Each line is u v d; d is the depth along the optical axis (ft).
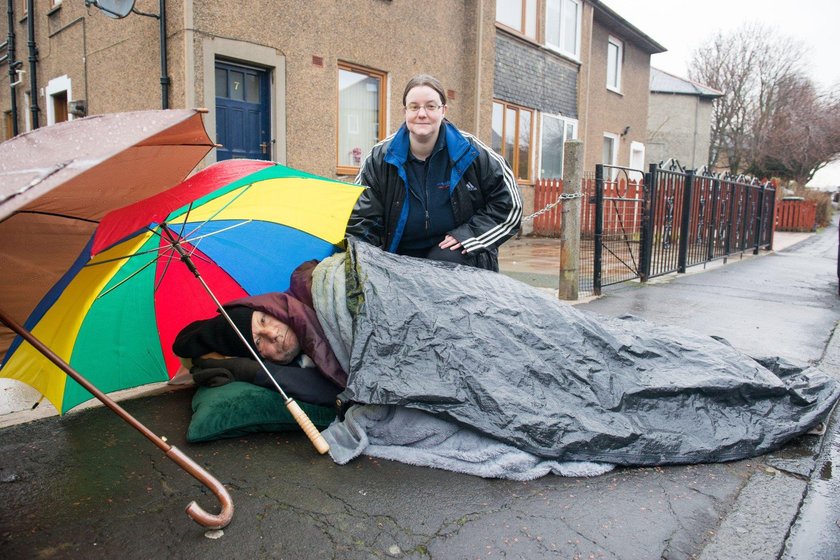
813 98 132.36
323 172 29.14
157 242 9.45
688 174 30.78
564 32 51.26
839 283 25.41
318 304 9.41
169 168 6.75
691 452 8.63
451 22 36.94
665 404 9.02
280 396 9.40
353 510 7.34
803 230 87.71
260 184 8.98
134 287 9.75
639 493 7.86
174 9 23.68
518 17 45.73
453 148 11.37
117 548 6.57
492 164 11.76
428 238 12.21
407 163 11.61
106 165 5.75
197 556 6.43
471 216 12.04
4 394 11.19
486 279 10.03
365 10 30.60
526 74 46.75
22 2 36.04
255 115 26.91
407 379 8.51
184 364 10.78
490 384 8.54
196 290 10.71
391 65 32.63
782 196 94.89
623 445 8.46
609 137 61.16
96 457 8.70
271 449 9.03
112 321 9.70
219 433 9.18
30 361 8.42
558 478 8.23
